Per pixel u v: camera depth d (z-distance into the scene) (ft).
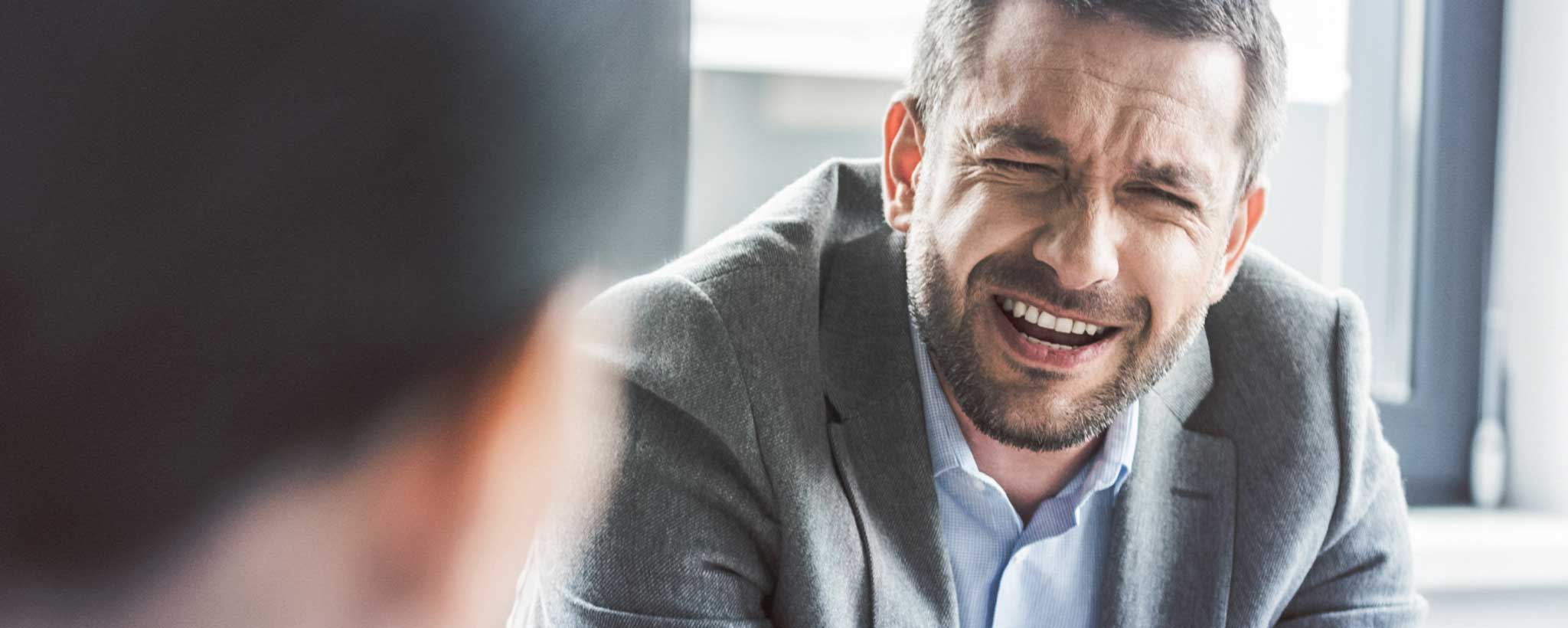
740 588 2.94
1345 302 3.42
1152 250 2.88
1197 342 3.35
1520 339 5.62
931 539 3.05
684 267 3.03
